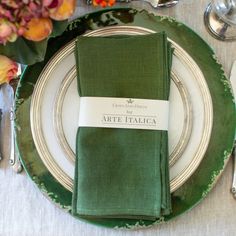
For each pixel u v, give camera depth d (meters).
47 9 0.50
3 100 0.70
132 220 0.64
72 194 0.64
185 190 0.64
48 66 0.67
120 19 0.68
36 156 0.65
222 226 0.66
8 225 0.67
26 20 0.50
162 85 0.64
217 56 0.70
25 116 0.66
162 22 0.68
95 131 0.64
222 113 0.66
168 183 0.62
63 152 0.66
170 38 0.68
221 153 0.65
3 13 0.48
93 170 0.63
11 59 0.58
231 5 0.69
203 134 0.65
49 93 0.67
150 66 0.64
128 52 0.64
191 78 0.67
